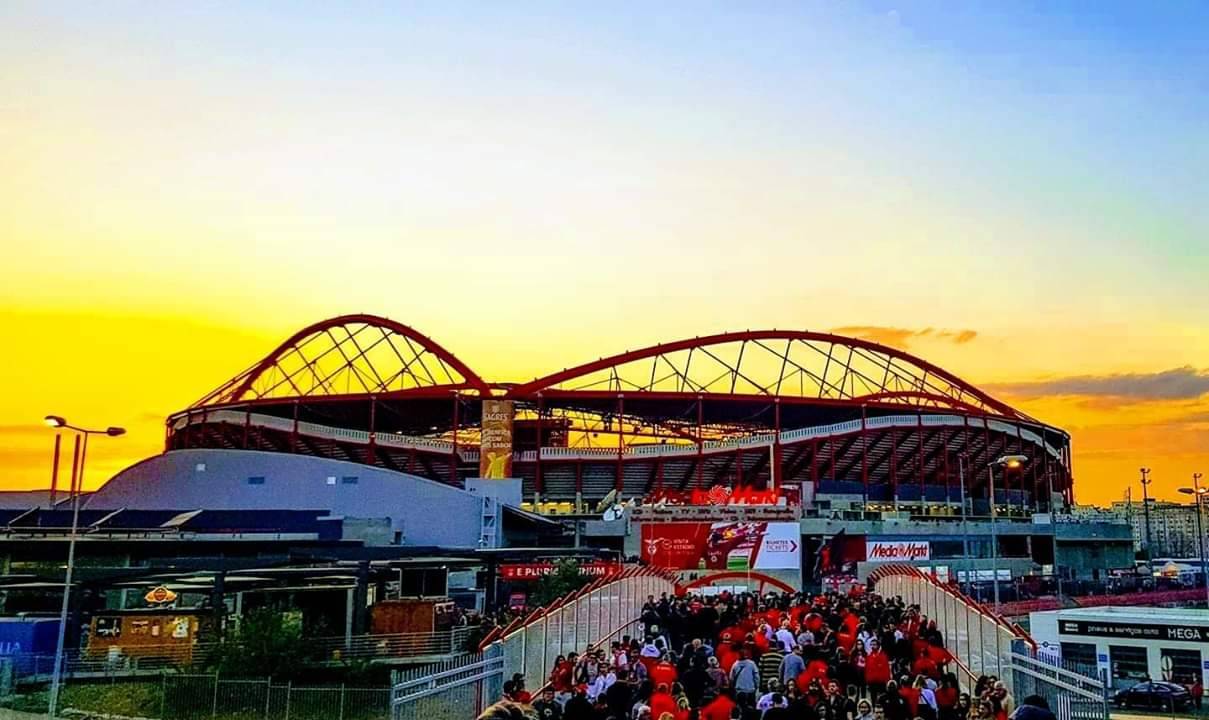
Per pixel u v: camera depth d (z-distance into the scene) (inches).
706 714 715.4
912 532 4692.4
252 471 4057.6
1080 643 2352.4
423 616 2230.6
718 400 5689.0
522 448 5925.2
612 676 874.1
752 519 3565.5
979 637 1268.5
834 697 713.0
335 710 1493.6
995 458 6245.1
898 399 6446.9
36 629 2054.6
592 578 2832.2
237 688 1534.2
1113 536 5565.9
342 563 2399.1
